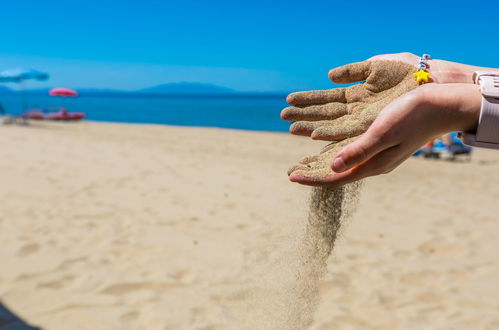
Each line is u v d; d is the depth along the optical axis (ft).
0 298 6.07
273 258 4.59
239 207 11.10
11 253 7.63
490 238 9.41
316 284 3.17
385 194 13.35
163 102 225.15
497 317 6.04
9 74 40.93
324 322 5.75
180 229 9.30
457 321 5.91
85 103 190.39
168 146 24.14
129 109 127.24
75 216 9.93
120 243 8.36
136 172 15.29
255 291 5.97
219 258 7.70
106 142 24.72
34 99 261.44
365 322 5.80
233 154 21.61
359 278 7.17
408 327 5.72
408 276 7.32
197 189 13.03
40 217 9.75
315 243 3.01
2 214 9.83
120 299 6.19
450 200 12.91
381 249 8.54
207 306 5.94
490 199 13.20
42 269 7.04
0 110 44.50
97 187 12.80
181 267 7.31
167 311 5.84
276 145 26.78
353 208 2.89
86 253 7.81
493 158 23.98
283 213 10.51
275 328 3.83
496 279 7.32
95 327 5.44
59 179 13.62
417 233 9.61
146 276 6.93
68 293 6.30
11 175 13.84
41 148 20.25
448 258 8.24
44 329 5.34
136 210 10.62
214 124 66.59
